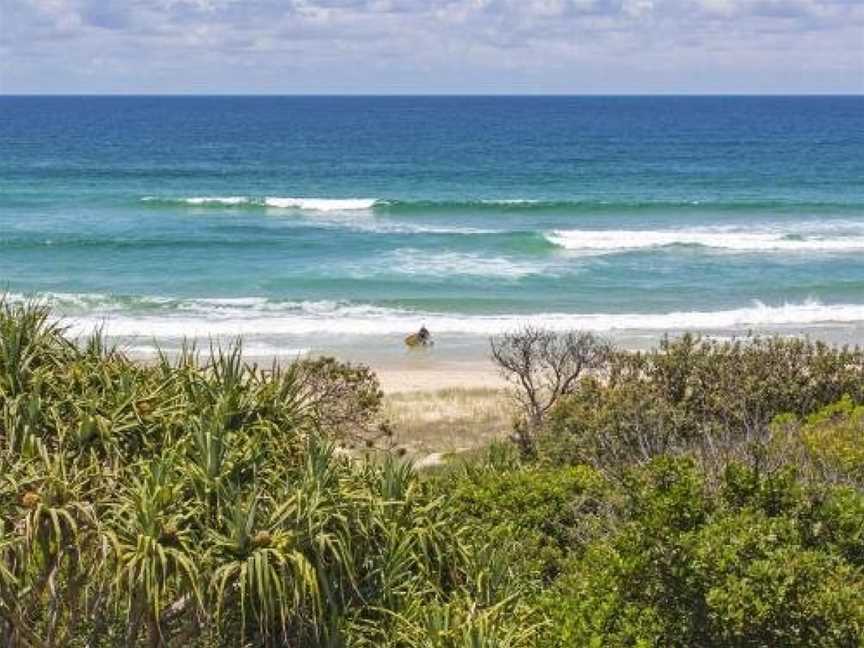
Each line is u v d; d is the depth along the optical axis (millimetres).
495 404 27797
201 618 8766
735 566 7875
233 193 81625
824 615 7598
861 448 12938
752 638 7707
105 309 40438
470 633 8758
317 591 8586
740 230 61469
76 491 8516
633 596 8281
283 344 35875
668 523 8203
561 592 9906
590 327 38156
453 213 67750
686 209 70312
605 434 15836
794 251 53469
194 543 8523
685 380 19156
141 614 8812
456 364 33719
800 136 168500
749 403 18609
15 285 44969
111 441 9094
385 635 8953
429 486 11008
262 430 9523
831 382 19516
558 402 19328
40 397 9266
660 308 41938
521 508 12250
